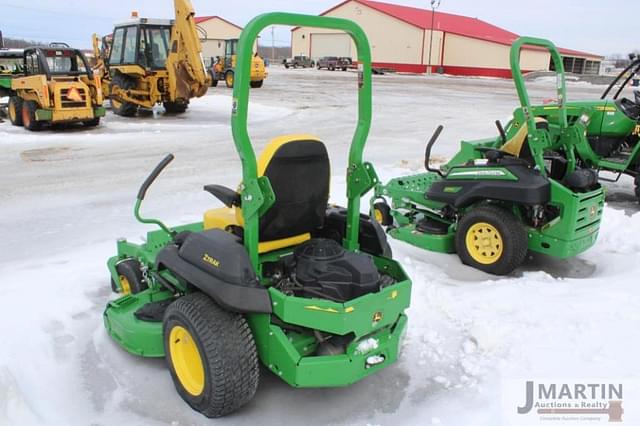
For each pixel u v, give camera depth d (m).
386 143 12.59
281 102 21.05
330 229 3.70
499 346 3.80
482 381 3.46
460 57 49.88
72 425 3.02
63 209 7.23
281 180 3.11
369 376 3.53
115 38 16.22
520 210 5.34
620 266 5.39
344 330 2.87
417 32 50.62
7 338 3.72
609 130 8.29
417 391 3.39
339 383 2.95
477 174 5.31
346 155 11.09
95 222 6.68
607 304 4.38
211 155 10.99
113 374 3.48
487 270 5.27
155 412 3.14
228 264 2.87
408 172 9.07
